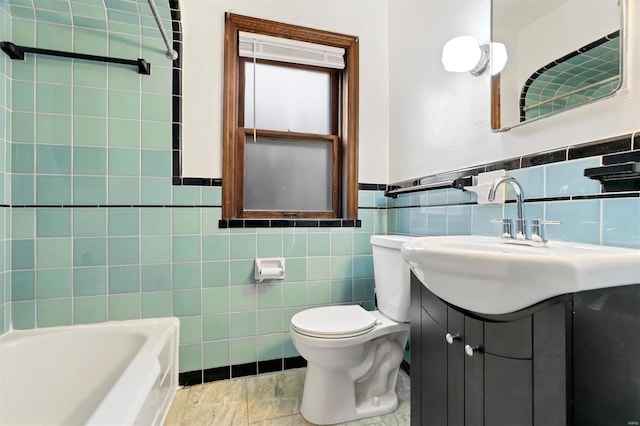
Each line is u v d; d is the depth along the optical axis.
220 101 1.69
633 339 0.66
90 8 1.48
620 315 0.64
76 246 1.48
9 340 1.31
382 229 1.98
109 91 1.52
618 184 0.80
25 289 1.42
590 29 0.88
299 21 1.82
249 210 1.78
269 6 1.77
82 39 1.49
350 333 1.24
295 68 1.90
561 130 0.96
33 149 1.43
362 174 1.95
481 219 1.26
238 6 1.71
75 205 1.48
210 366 1.66
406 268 1.36
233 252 1.69
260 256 1.74
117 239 1.54
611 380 0.63
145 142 1.58
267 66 1.85
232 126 1.71
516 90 1.11
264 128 1.83
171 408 1.42
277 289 1.76
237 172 1.76
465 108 1.36
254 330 1.73
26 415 1.25
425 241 1.02
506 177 1.02
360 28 1.94
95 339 1.40
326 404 1.30
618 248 0.77
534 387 0.64
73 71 1.48
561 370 0.59
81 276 1.49
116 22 1.53
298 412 1.39
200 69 1.66
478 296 0.72
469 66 1.27
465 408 0.81
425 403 1.00
